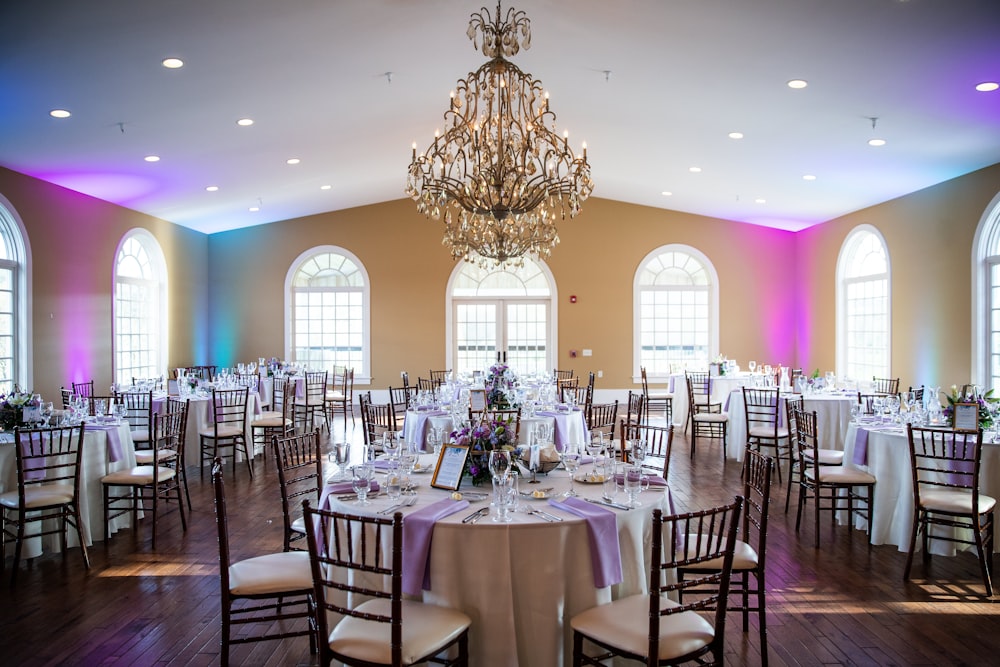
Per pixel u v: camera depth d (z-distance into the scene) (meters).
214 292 12.58
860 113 6.48
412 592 2.83
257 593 3.02
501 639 2.80
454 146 8.95
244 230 12.58
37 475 4.75
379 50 5.78
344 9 4.93
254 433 8.40
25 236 7.71
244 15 4.74
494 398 6.22
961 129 6.62
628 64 6.12
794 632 3.56
